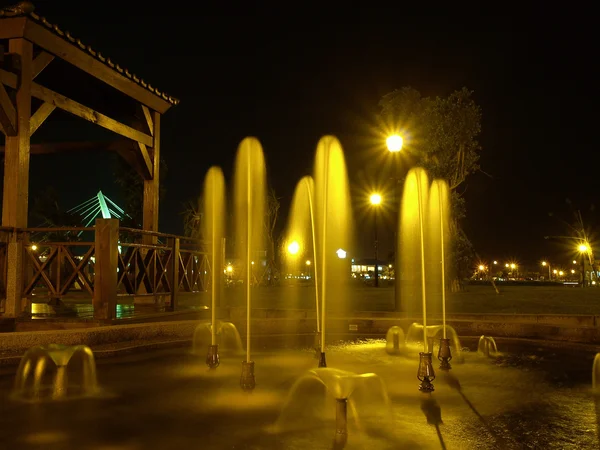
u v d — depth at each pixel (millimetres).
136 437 3619
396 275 11703
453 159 19906
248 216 6270
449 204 19719
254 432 3740
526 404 4660
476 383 5535
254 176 6613
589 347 7711
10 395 4801
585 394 5043
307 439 3590
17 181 7832
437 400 4773
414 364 6648
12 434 3678
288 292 21594
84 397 4758
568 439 3658
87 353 6184
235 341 8539
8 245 7688
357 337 9266
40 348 5809
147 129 11258
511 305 13516
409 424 3998
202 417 4129
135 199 22750
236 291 22625
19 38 7938
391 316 10781
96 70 9398
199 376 5711
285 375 5820
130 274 8477
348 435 3691
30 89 8086
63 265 8828
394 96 19656
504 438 3676
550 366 6551
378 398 4836
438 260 19781
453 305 13852
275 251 31844
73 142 11586
